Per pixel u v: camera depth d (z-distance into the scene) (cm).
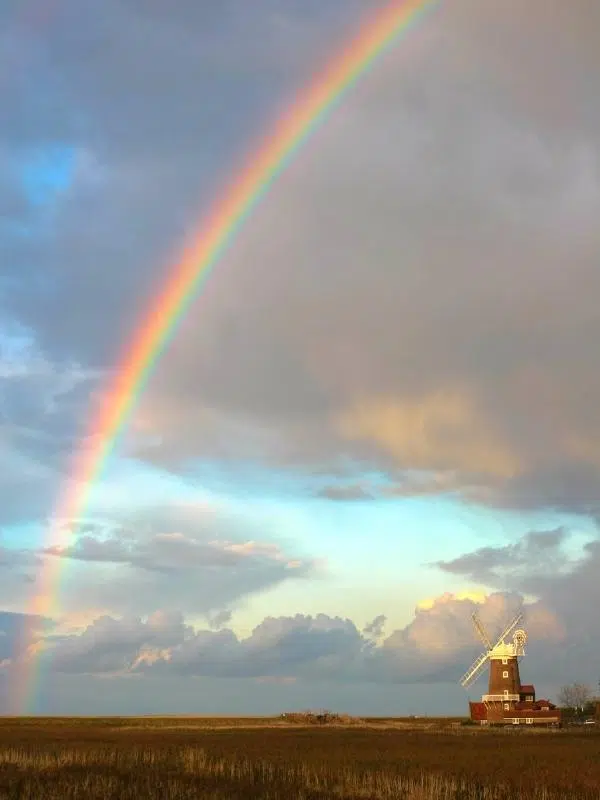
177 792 4312
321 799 4241
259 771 5519
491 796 4319
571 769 5709
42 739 10344
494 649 16325
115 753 6731
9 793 4206
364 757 6931
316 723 18425
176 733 13000
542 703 16088
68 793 4241
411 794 4253
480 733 12950
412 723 19700
